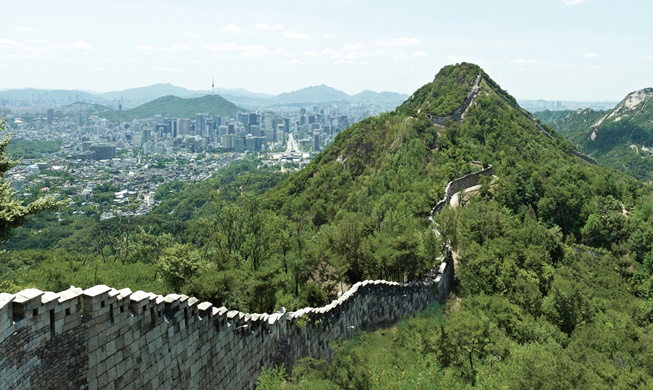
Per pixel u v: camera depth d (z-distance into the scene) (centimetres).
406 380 3819
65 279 4841
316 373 3616
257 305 4678
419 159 13588
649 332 6925
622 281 9794
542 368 3816
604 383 4044
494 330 5072
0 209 3180
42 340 1895
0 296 1788
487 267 6794
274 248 6269
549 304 6638
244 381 3195
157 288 4728
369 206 10250
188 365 2653
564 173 13200
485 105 18400
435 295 6303
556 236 9950
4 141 3447
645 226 11250
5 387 1739
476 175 12700
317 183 15900
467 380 4203
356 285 4931
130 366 2273
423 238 6366
